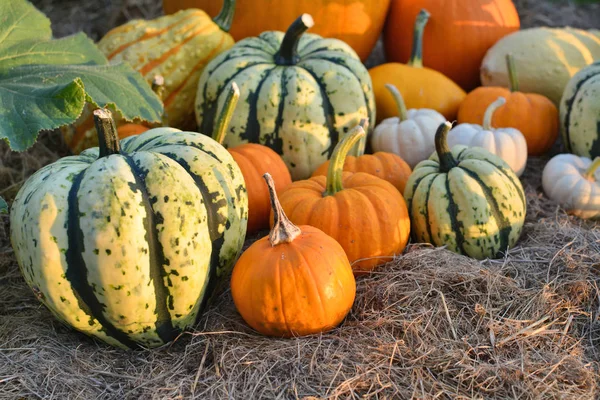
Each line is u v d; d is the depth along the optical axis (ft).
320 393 2.72
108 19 4.44
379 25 4.02
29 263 2.73
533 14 4.67
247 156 3.27
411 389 2.74
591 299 2.98
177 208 2.73
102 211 2.68
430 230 3.14
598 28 4.69
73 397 2.75
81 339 2.94
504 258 3.12
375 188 3.08
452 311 2.93
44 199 2.70
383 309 2.93
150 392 2.76
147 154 2.78
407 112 3.70
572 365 2.81
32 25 3.36
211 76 3.49
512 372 2.78
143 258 2.71
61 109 2.97
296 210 3.05
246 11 3.82
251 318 2.85
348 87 3.42
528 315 2.94
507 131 3.54
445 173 3.16
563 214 3.41
